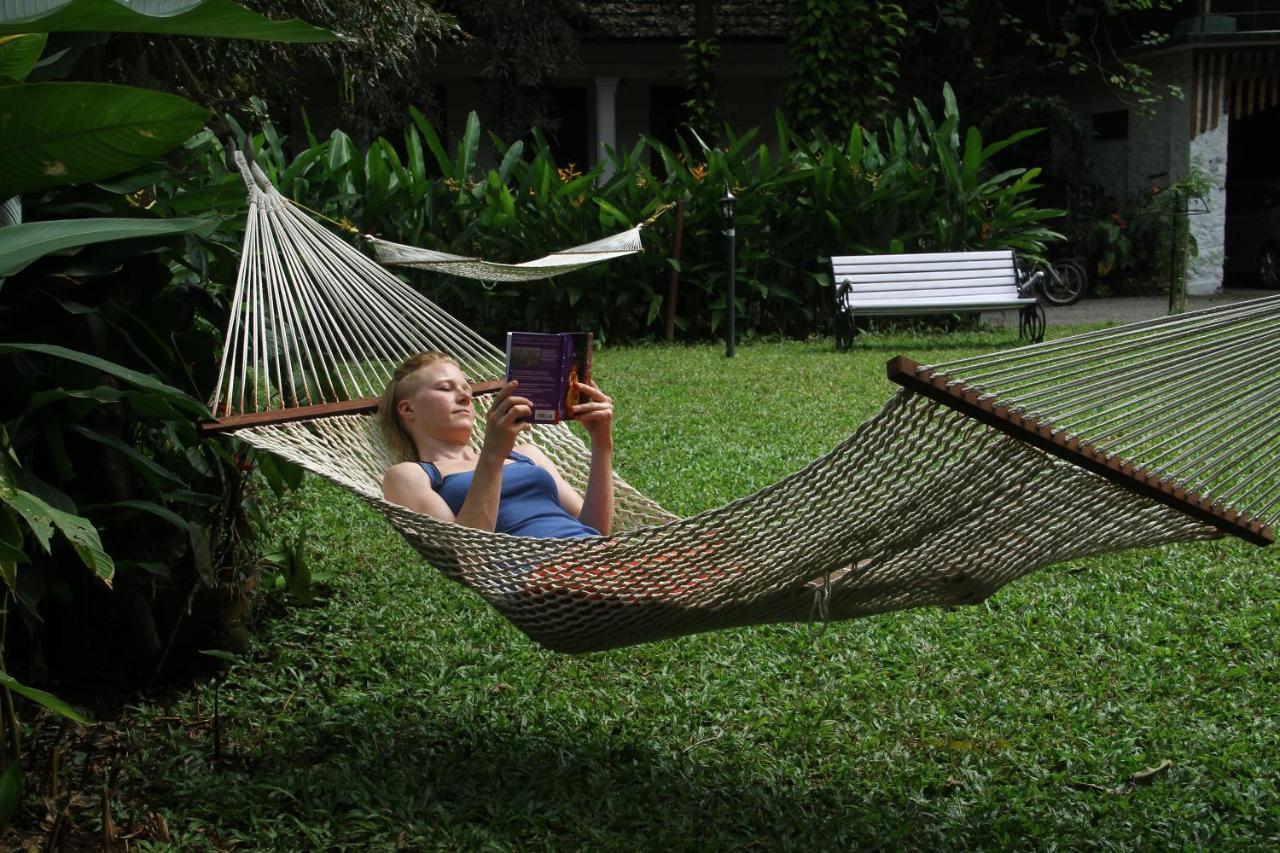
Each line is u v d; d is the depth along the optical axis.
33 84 2.93
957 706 4.17
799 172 14.05
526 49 19.14
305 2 9.20
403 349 4.46
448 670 4.51
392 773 3.66
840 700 4.21
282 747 3.85
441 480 3.93
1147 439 3.02
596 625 3.36
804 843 3.30
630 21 21.42
